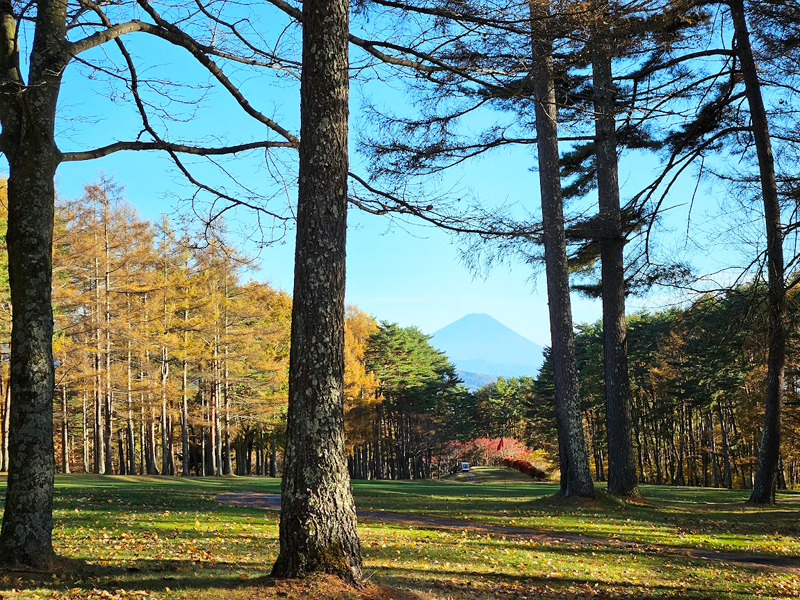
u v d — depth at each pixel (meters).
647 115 15.52
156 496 16.06
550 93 14.98
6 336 28.75
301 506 5.98
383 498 18.77
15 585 5.51
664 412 50.94
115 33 7.19
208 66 7.89
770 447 17.95
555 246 16.77
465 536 11.25
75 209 30.17
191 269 33.56
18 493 6.25
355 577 5.95
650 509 16.20
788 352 28.98
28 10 7.09
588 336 59.03
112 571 6.50
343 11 6.55
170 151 8.07
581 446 16.73
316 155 6.36
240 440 50.50
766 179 16.98
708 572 9.41
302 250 6.29
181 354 34.97
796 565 10.40
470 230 8.36
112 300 31.84
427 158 13.67
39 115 6.56
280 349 45.50
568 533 12.43
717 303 18.22
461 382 78.19
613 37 8.41
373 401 51.47
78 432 53.56
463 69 8.25
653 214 18.52
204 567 7.07
